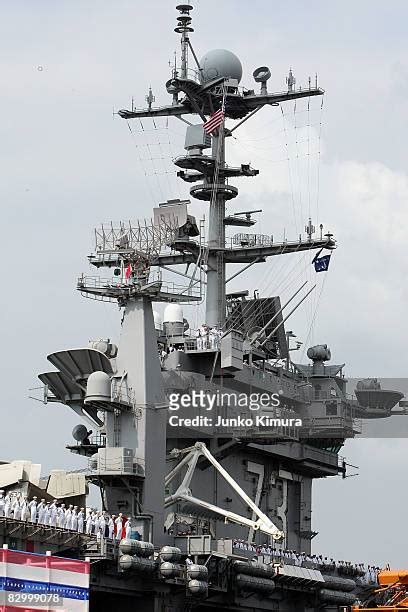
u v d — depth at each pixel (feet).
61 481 199.31
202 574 192.65
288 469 246.88
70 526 177.58
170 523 212.02
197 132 238.89
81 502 198.90
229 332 220.02
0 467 189.88
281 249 241.96
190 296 209.56
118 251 208.44
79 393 209.36
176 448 220.43
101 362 204.54
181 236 232.94
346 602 237.04
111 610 195.42
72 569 151.53
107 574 184.24
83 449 215.51
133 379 202.49
